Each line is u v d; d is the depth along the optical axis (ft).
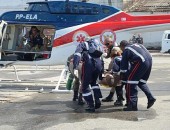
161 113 25.48
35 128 21.63
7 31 38.06
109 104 29.07
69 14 36.88
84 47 26.27
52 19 36.88
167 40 103.45
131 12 123.34
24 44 38.09
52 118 24.21
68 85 34.86
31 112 26.18
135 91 26.32
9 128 21.68
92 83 26.89
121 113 25.58
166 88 38.04
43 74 52.54
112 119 23.77
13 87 38.83
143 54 25.94
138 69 25.93
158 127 21.58
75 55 26.43
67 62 34.22
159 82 43.16
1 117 24.63
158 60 79.82
